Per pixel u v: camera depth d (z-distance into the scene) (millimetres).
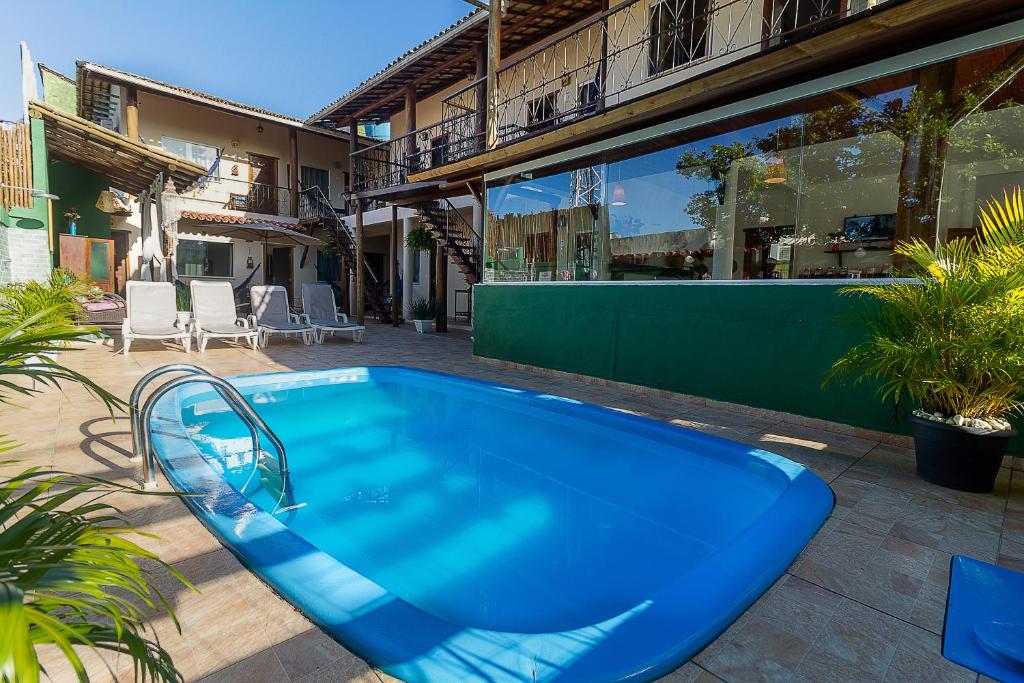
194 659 1470
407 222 13500
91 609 863
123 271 12859
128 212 12328
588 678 1384
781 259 5438
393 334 11102
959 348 2836
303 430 4727
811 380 4352
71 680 1363
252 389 5809
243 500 2498
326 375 6258
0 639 644
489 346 7691
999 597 1865
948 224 4191
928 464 3035
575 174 6605
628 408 4957
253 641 1555
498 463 3980
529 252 7238
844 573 2033
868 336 3982
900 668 1512
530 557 2586
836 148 5156
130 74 12891
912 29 3574
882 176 5047
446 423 5043
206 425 4699
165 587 1834
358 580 1808
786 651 1578
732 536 2871
